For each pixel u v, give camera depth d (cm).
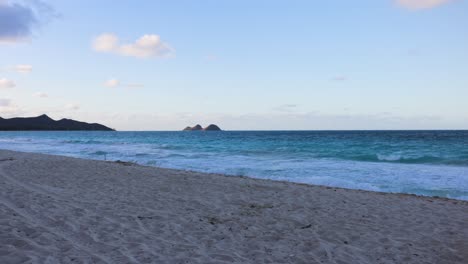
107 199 824
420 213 796
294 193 1003
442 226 688
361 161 2178
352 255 512
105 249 480
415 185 1323
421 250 544
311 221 696
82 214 659
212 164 2027
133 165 1731
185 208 766
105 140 6506
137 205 773
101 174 1284
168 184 1102
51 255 446
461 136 6650
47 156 2114
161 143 4956
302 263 473
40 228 554
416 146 3484
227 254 488
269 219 700
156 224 622
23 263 414
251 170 1748
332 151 2934
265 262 467
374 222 705
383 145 3697
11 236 502
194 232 586
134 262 438
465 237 616
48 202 746
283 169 1784
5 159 1805
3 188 896
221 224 646
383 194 1044
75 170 1382
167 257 462
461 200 995
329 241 573
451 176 1535
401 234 627
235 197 917
